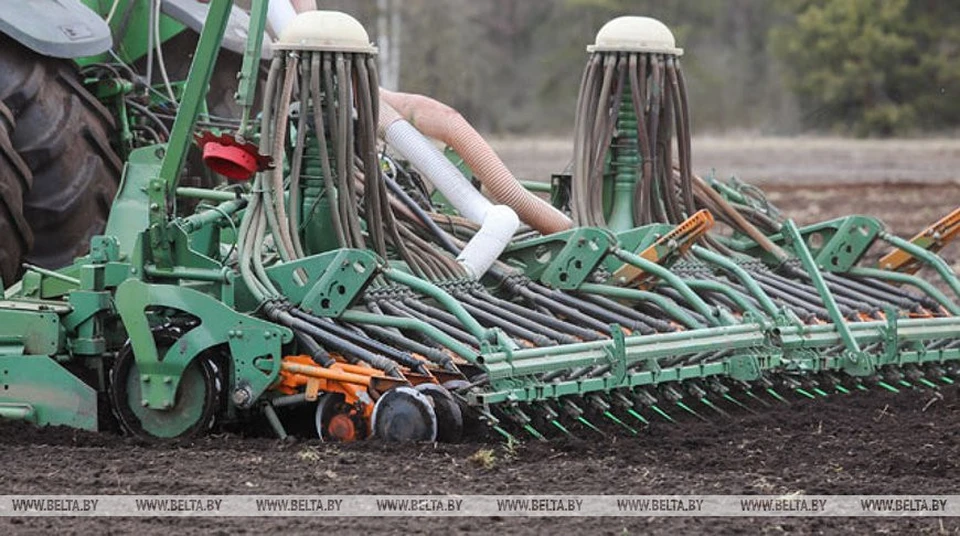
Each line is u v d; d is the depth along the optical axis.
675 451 17.28
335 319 17.83
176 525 13.47
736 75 98.88
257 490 14.70
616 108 23.08
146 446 17.14
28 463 15.91
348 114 19.02
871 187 57.12
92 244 18.30
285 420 18.45
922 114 95.00
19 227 20.09
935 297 23.53
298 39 18.98
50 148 20.62
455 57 92.44
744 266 23.58
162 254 18.12
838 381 21.72
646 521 13.75
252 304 18.17
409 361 17.45
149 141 23.03
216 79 24.50
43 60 20.91
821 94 96.06
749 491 15.02
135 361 17.80
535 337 18.47
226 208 19.34
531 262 21.30
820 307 22.27
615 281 21.22
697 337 19.47
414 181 23.53
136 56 24.08
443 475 15.47
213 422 17.62
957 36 94.00
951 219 24.00
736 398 20.77
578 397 18.55
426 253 20.02
